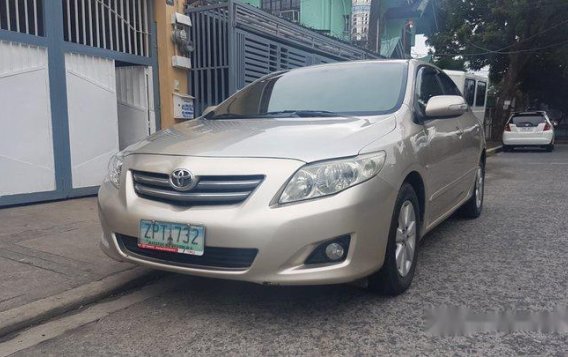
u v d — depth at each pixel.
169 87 8.13
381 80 4.39
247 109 4.57
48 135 6.56
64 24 6.77
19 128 6.24
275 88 4.73
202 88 9.12
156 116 8.09
